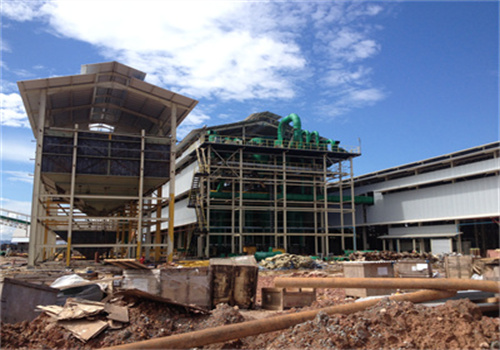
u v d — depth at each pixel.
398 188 64.25
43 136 40.53
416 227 61.84
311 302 15.52
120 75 43.00
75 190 46.69
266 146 58.03
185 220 65.50
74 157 40.69
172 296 15.38
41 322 11.09
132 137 43.78
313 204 66.00
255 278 16.14
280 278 12.48
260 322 9.76
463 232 54.84
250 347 9.70
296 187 66.12
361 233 73.38
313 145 62.47
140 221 41.94
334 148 63.59
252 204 62.41
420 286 11.49
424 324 8.87
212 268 15.95
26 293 12.62
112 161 42.28
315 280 12.17
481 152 51.06
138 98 46.53
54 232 59.66
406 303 9.72
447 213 55.84
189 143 67.12
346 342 8.40
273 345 9.23
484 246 53.22
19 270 33.59
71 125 51.47
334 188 79.12
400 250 66.19
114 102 48.69
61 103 45.00
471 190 52.72
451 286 11.26
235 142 58.34
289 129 67.44
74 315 10.92
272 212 62.75
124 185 46.00
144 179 43.81
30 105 43.19
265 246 61.78
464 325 8.62
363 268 16.73
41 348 9.90
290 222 64.56
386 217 66.81
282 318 9.98
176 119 48.56
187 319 12.41
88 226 63.78
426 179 59.06
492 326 8.77
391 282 11.72
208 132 57.41
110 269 29.73
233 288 15.97
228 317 11.97
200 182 57.12
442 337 8.39
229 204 60.72
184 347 9.03
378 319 9.09
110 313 11.27
